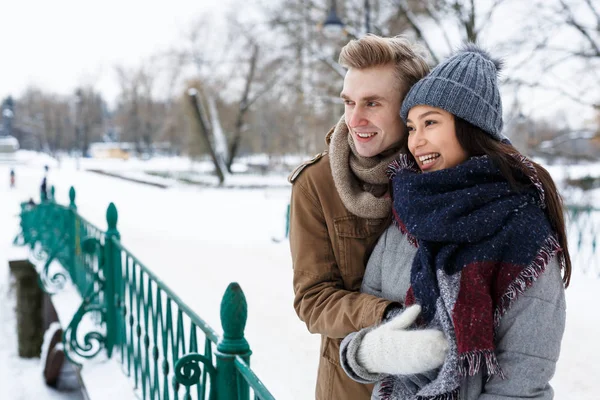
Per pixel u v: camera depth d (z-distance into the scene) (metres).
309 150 31.97
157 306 2.91
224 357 1.80
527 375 1.10
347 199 1.50
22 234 9.48
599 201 15.83
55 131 82.50
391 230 1.47
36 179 36.44
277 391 3.79
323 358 1.63
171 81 41.06
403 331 1.17
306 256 1.58
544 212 1.22
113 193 24.30
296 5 20.55
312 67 21.25
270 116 41.59
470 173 1.21
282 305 5.91
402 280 1.39
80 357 4.05
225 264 8.17
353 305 1.40
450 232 1.16
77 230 5.93
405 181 1.30
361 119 1.48
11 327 9.68
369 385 1.53
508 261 1.12
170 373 3.34
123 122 75.56
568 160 23.12
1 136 87.50
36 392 7.36
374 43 1.47
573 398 3.68
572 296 6.21
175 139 61.03
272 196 22.88
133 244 10.03
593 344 4.64
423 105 1.30
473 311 1.10
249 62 32.62
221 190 27.17
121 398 3.37
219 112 34.50
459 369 1.10
